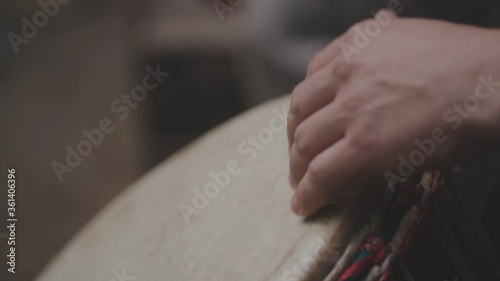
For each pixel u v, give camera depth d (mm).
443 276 526
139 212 824
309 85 500
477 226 624
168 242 683
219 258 576
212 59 2357
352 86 470
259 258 527
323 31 1294
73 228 1892
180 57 2387
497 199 765
